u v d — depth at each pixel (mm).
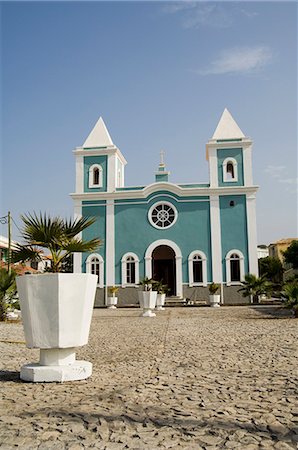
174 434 3869
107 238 32844
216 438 3762
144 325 15602
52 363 6266
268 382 5859
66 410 4609
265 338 10617
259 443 3635
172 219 32719
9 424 4168
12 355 8828
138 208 33000
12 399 5109
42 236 6797
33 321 6215
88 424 4148
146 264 32219
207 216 32375
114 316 21375
